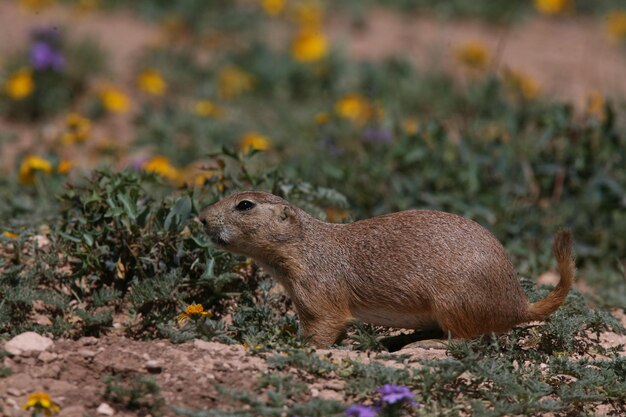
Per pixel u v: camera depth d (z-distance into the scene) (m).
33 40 22.14
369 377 8.59
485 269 9.77
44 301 9.85
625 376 9.31
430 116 19.70
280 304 10.99
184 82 22.36
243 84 21.91
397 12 28.91
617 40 27.06
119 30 25.28
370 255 10.09
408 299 9.92
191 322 9.78
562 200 15.03
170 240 10.62
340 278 10.18
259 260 10.44
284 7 27.17
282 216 10.23
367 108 18.17
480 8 28.64
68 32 23.36
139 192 11.31
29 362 8.63
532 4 29.34
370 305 10.13
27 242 11.32
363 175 14.72
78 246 10.69
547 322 10.39
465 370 8.70
